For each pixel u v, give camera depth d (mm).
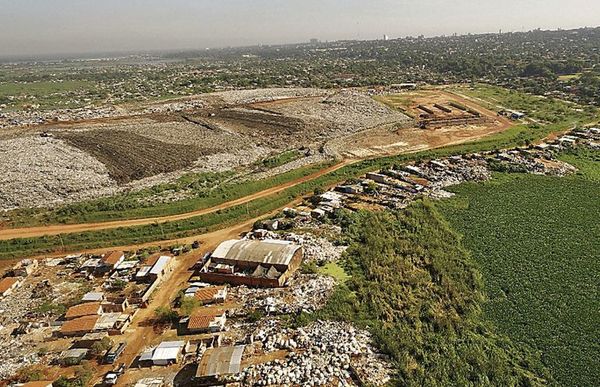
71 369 49000
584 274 68062
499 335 55875
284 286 62031
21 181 106188
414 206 88875
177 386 45531
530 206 90625
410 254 71562
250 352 49188
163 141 143000
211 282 64750
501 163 113000
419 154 124438
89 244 79875
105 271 69875
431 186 100750
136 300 60250
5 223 88812
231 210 92000
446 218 85875
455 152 125750
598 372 49938
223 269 65125
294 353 48656
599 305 61031
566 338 55281
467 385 46250
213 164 124062
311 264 67000
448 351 51406
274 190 103500
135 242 80188
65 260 74000
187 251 75500
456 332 55625
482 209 89500
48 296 63844
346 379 45094
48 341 53812
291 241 74188
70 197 101250
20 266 71125
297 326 53219
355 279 62812
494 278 67562
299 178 111250
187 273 68312
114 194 102938
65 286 66375
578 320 58312
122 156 127688
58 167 116188
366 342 50781
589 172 108250
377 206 89938
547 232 80562
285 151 136000
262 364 47188
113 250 77625
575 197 94500
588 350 53281
